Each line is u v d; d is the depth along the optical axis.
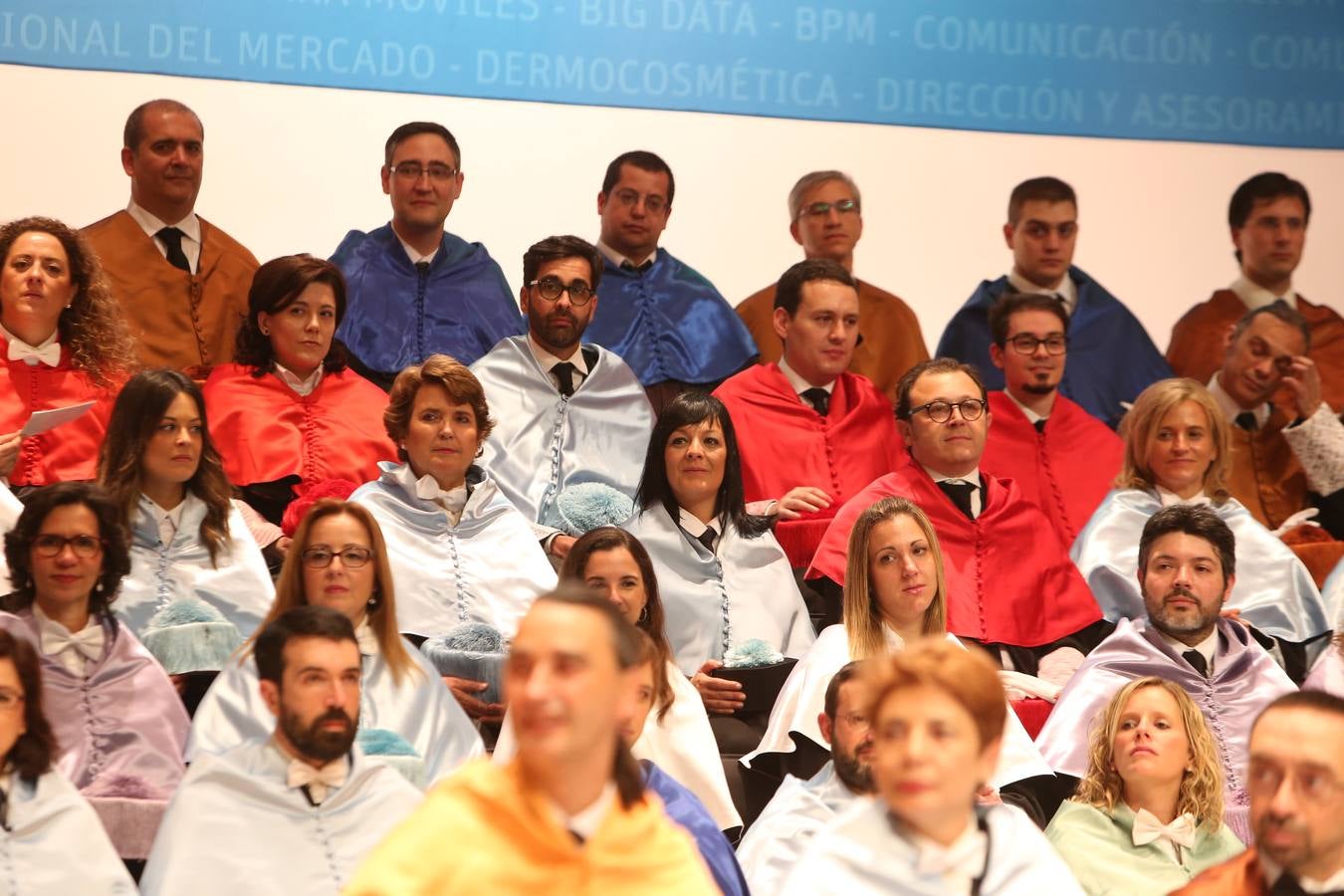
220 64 17.45
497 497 14.45
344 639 10.23
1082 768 12.56
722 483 14.49
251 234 17.44
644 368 18.03
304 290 15.77
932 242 19.14
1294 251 19.67
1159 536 13.66
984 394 15.34
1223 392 19.25
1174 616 13.48
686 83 18.67
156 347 16.62
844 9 19.08
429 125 17.91
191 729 11.18
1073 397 18.98
